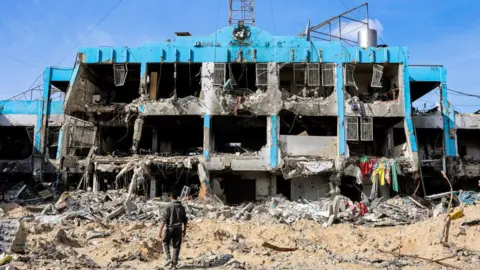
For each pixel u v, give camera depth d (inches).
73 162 1296.8
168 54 1302.9
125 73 1305.4
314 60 1306.6
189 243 632.4
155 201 1124.5
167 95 1487.5
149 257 522.6
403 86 1290.6
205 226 805.2
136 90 1496.1
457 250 528.1
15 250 484.1
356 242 671.8
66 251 518.6
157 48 1304.1
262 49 1307.8
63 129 1401.3
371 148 1429.6
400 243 618.8
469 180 1475.1
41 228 716.7
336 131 1371.8
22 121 1528.1
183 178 1339.8
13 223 491.5
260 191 1309.1
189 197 1200.8
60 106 1509.6
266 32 1320.1
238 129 1434.5
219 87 1284.4
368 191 1280.8
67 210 1004.6
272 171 1245.7
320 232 767.7
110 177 1289.4
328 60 1306.6
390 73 1376.7
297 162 1232.2
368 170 1226.0
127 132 1378.0
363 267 486.9
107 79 1440.7
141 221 907.4
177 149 1493.6
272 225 822.5
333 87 1317.7
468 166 1400.1
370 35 1423.5
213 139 1334.9
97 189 1258.0
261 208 1091.3
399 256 552.1
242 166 1243.2
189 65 1321.4
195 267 457.1
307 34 1405.0
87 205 1056.2
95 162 1246.9
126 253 522.0
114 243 587.5
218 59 1301.7
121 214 973.8
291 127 1362.0
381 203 1133.7
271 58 1304.1
